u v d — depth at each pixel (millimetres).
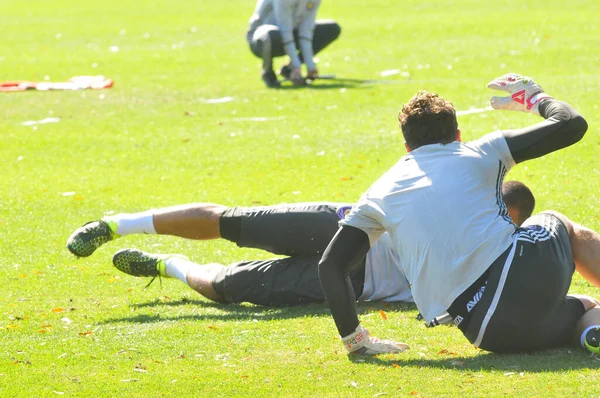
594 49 57625
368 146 37375
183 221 20188
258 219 19734
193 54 65250
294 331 18219
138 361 16734
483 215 15750
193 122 43625
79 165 36344
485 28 69250
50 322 19453
